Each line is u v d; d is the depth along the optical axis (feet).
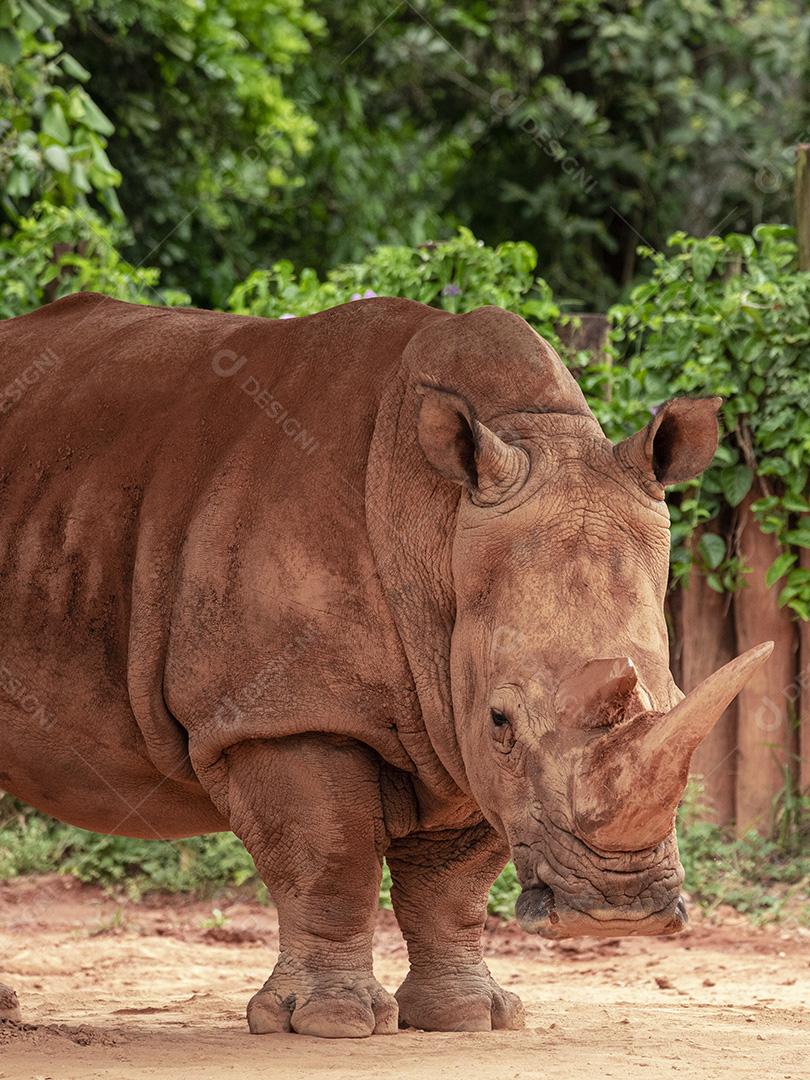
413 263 73.67
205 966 57.31
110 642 42.70
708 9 132.36
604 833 33.17
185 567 41.01
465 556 37.60
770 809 69.72
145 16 108.06
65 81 108.68
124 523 42.83
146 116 111.14
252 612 40.06
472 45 136.36
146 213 114.62
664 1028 42.73
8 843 72.79
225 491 41.16
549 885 34.04
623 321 72.90
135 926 64.90
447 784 40.47
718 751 70.59
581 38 137.69
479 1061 36.45
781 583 70.03
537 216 132.67
